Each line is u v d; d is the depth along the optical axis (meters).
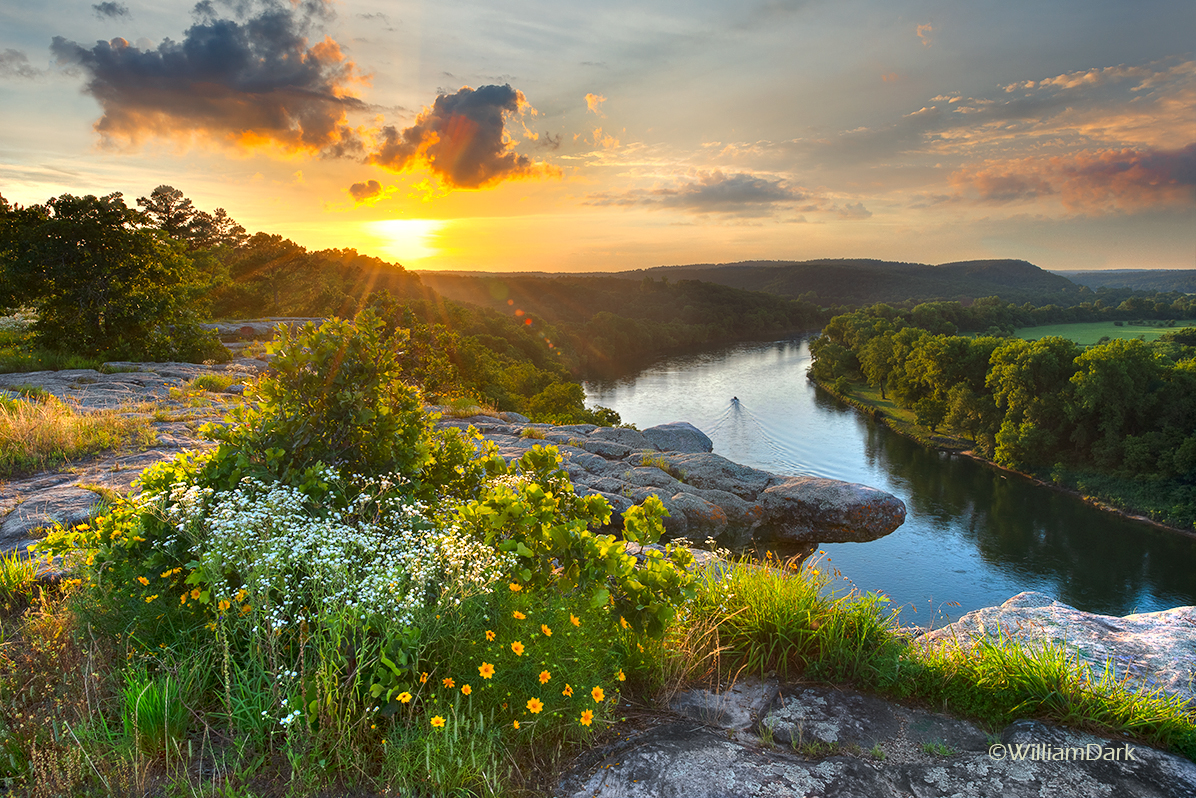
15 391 11.62
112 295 20.17
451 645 2.84
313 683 2.61
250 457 3.80
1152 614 4.18
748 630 3.68
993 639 3.72
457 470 4.67
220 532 2.90
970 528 51.81
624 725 3.03
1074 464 62.44
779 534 9.53
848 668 3.53
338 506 3.72
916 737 3.02
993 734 3.04
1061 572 44.06
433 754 2.41
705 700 3.30
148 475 3.66
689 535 8.59
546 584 3.35
